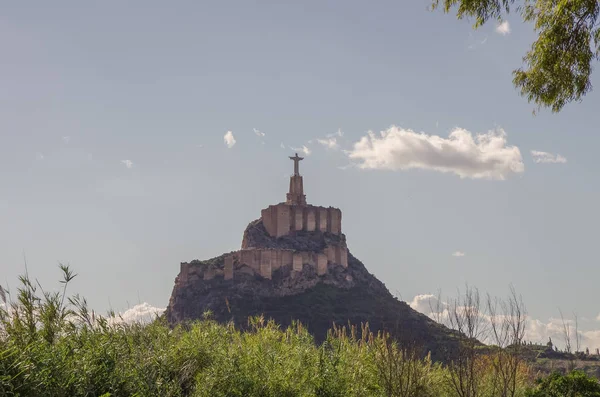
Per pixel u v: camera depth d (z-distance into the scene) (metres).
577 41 22.45
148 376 25.11
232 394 27.39
